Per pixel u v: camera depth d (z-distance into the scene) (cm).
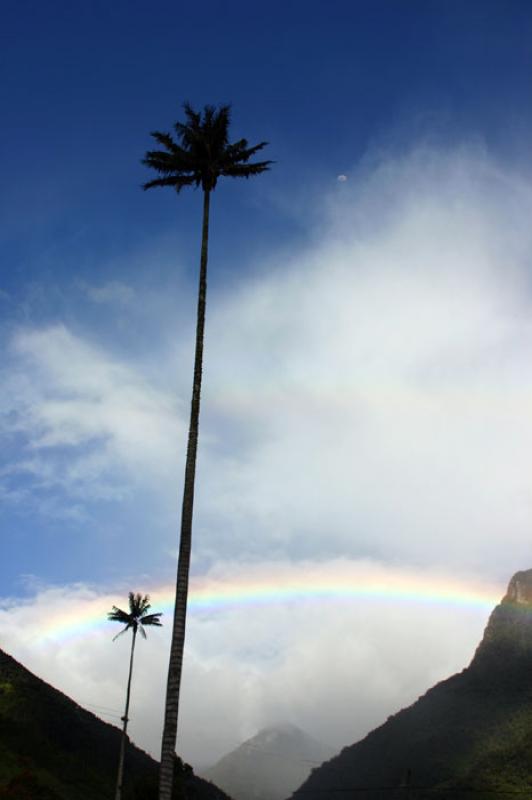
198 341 3531
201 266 3719
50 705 14325
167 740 2706
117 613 7806
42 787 9419
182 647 2862
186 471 3225
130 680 7806
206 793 13800
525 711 18338
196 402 3391
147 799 8631
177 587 2969
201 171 3934
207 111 3934
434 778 16888
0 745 10719
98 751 13712
